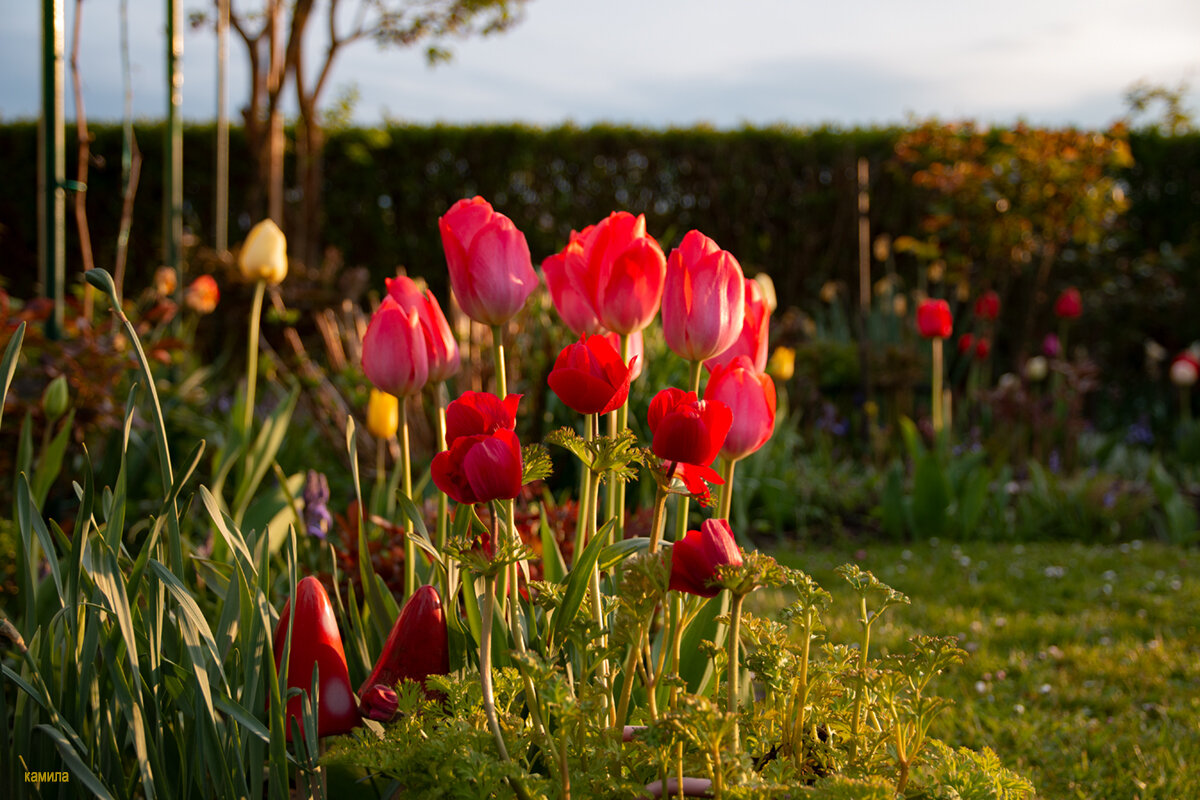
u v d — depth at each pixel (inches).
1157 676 109.7
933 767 45.4
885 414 277.1
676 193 388.5
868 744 47.5
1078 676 111.3
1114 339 342.3
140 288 371.6
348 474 153.6
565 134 385.7
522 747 42.9
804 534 195.9
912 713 44.6
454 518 52.5
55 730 42.8
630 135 386.3
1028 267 336.8
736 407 49.0
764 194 385.7
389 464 146.9
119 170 373.1
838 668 47.1
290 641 48.0
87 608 46.3
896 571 163.5
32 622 51.6
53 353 122.1
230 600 52.1
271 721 43.5
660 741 38.5
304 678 49.1
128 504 128.3
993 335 339.6
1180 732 93.4
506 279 54.5
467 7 335.9
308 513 91.0
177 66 160.6
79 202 130.0
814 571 163.0
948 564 171.2
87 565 46.5
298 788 48.9
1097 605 144.0
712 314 50.5
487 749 42.8
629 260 50.5
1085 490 206.8
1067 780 83.7
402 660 50.1
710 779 42.0
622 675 55.2
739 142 384.2
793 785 40.7
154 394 47.5
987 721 95.5
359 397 140.6
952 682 108.3
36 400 123.0
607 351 44.9
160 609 47.9
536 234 386.0
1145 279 336.5
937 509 195.5
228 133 379.9
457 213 56.6
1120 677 110.3
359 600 85.8
